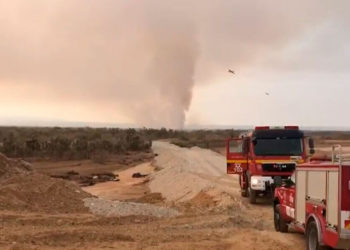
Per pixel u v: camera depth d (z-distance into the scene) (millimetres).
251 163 26188
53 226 18078
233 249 14805
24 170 31047
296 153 25797
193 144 116312
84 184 43469
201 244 15320
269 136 26094
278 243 15484
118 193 37406
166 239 16016
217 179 40969
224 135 167875
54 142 79812
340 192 11516
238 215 21109
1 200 21750
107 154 76500
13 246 14227
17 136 104688
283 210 16547
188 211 22812
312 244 13172
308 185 13617
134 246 14969
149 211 21672
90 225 18578
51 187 24328
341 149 11891
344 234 11453
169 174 42281
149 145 101625
